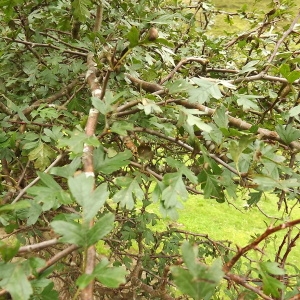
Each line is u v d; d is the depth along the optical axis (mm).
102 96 1171
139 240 3469
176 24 3168
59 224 693
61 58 2012
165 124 1284
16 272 675
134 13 2160
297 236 1226
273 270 766
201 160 1216
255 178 1110
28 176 2014
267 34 2396
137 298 3340
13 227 1120
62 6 2189
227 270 787
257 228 7062
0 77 2322
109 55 1164
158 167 2434
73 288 2812
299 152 1357
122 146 1829
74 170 987
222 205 7891
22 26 2148
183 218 7316
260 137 1364
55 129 1438
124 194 1030
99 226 696
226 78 2488
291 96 2105
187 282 587
